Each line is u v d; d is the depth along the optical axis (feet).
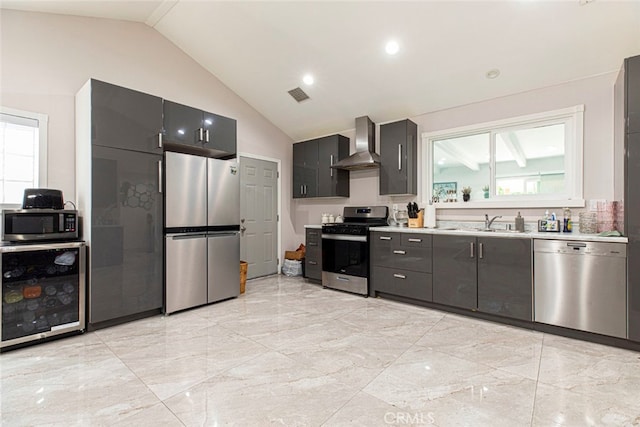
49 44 9.63
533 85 10.48
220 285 11.60
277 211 17.25
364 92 12.97
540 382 6.11
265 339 8.23
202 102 13.73
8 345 7.45
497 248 9.37
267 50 11.96
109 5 10.08
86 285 8.77
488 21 8.88
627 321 7.53
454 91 11.68
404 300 11.71
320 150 15.90
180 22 11.68
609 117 9.35
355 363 6.91
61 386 5.98
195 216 10.87
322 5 9.53
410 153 13.03
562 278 8.35
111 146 9.08
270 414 5.15
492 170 11.74
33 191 8.51
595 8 7.94
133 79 11.58
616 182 9.04
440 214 12.74
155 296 10.00
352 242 12.89
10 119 8.94
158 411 5.23
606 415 5.09
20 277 7.72
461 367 6.72
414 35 9.89
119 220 9.22
